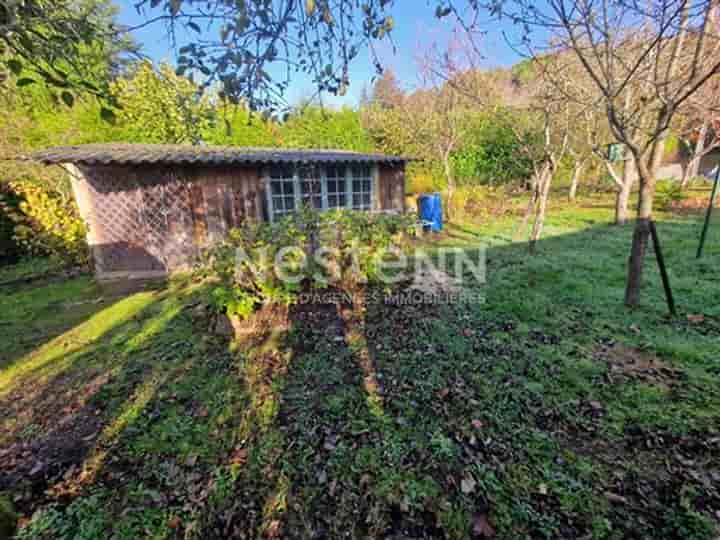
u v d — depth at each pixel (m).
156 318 4.20
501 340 3.26
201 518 1.72
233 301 3.52
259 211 7.26
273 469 1.98
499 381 2.65
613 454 1.96
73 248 6.56
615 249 6.21
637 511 1.64
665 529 1.55
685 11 2.79
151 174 6.34
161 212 6.50
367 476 1.90
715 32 3.15
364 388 2.67
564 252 6.20
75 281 5.98
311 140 12.20
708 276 4.56
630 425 2.15
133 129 9.33
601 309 3.78
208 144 9.84
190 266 6.54
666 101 3.13
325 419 2.36
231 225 7.03
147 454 2.13
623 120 3.40
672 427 2.10
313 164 7.43
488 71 10.09
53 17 1.16
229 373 2.95
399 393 2.58
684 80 3.33
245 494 1.84
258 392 2.68
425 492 1.79
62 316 4.41
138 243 6.44
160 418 2.45
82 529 1.68
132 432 2.33
